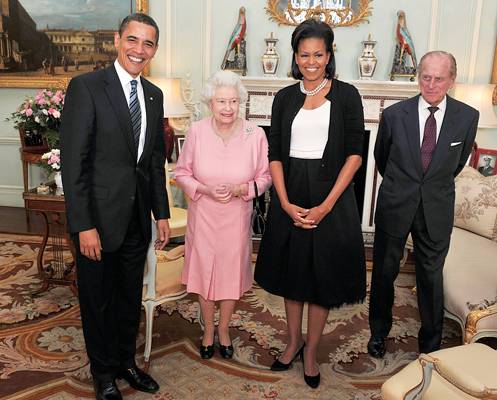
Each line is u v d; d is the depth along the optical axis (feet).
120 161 6.53
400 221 7.89
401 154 7.78
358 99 7.22
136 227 7.02
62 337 9.23
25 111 10.57
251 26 15.60
